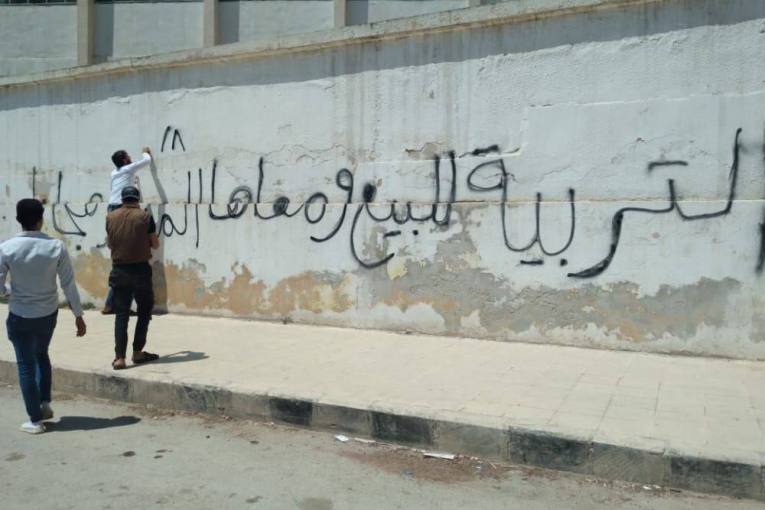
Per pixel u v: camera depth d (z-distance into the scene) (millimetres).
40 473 4332
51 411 5258
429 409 4875
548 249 6824
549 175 6828
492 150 7082
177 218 8891
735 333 6168
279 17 13547
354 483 4207
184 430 5199
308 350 6828
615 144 6555
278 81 8219
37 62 15070
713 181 6215
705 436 4309
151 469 4410
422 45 7391
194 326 8148
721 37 6164
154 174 9094
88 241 9648
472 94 7164
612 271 6570
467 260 7203
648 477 4137
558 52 6754
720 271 6195
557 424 4535
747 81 6094
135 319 8719
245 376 5871
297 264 8148
